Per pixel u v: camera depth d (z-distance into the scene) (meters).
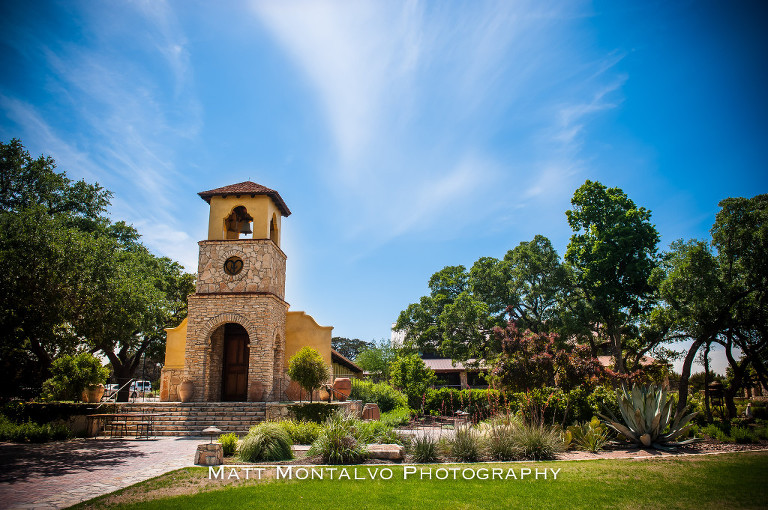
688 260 17.41
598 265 35.38
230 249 23.72
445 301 52.94
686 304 17.86
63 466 11.34
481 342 40.44
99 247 18.42
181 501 7.96
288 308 26.16
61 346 19.06
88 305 17.62
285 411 19.61
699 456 11.63
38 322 16.92
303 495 8.35
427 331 50.81
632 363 35.12
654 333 31.88
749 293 17.08
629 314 35.34
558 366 16.67
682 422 13.80
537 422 14.80
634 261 34.88
